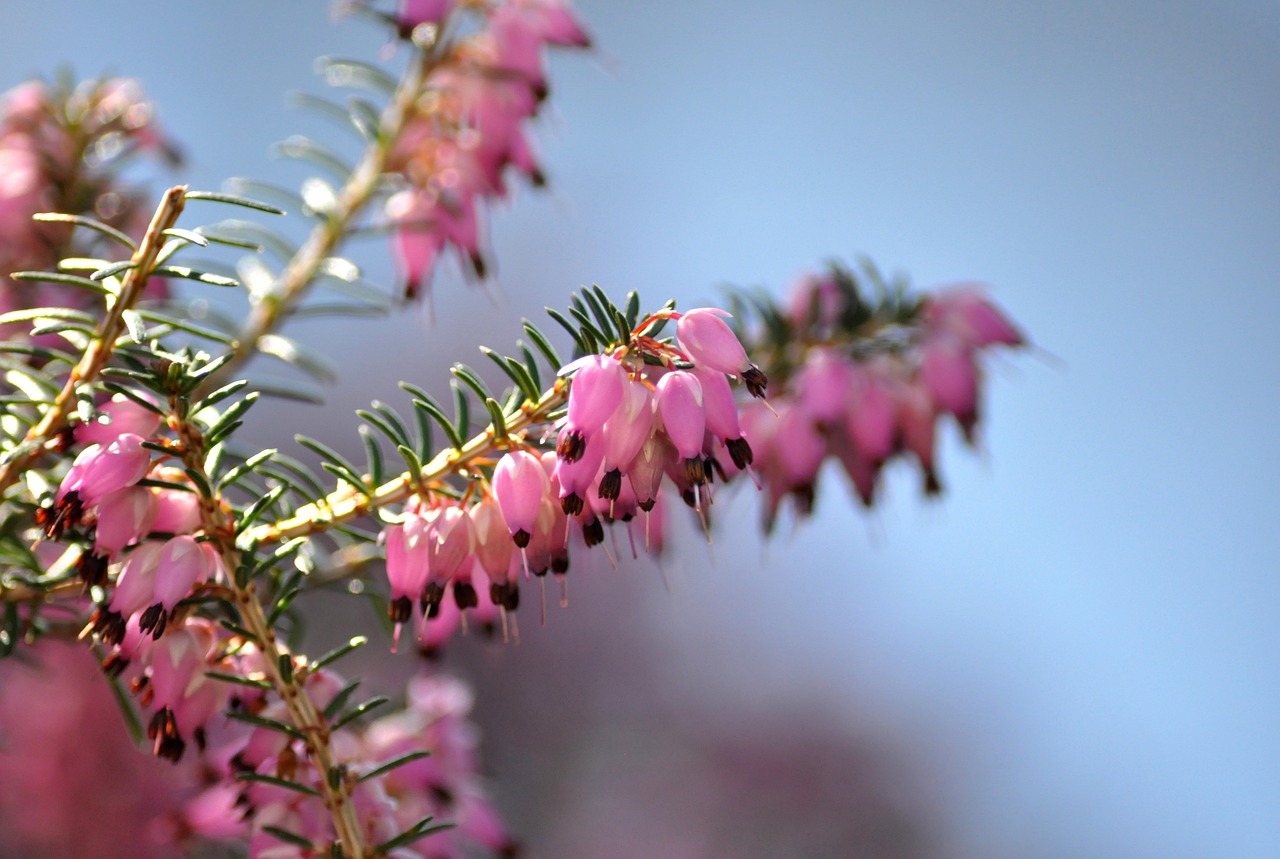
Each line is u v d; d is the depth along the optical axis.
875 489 0.46
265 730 0.41
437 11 0.46
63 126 0.47
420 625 0.43
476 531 0.41
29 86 0.47
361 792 0.42
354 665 0.60
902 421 0.47
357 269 0.45
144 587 0.40
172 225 0.40
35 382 0.42
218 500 0.41
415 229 0.46
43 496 0.41
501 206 0.47
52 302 0.46
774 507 0.46
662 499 0.42
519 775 0.80
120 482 0.40
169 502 0.41
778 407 0.46
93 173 0.48
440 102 0.46
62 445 0.41
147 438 0.41
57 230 0.47
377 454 0.42
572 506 0.40
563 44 0.46
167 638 0.41
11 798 0.50
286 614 0.44
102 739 0.50
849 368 0.46
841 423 0.46
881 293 0.47
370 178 0.47
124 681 0.45
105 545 0.40
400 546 0.41
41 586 0.42
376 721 0.45
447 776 0.45
